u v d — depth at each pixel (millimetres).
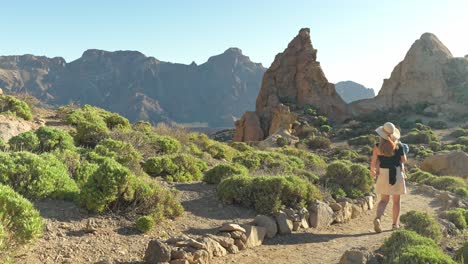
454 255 6711
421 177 21734
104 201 6715
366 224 9492
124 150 12344
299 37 65812
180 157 11883
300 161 19406
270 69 65125
